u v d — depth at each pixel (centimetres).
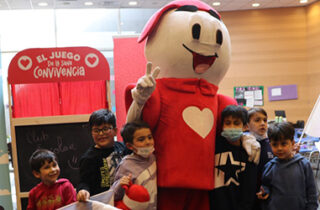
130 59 335
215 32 192
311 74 819
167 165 187
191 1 205
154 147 197
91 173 197
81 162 201
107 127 198
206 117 194
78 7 720
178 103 191
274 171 207
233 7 788
